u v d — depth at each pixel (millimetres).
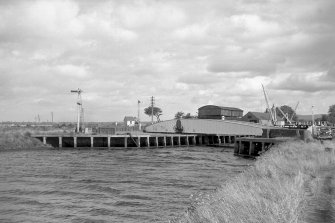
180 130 127625
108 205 27328
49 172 45000
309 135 74812
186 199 28875
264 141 71562
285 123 172875
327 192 17203
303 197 15664
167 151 85688
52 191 32625
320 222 12234
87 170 47344
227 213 12242
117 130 137500
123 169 48906
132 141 99250
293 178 20359
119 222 22875
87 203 28000
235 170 48344
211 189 33250
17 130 93750
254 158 69125
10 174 43094
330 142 58219
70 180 38750
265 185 17922
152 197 29906
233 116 156250
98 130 110125
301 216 12836
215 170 48344
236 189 15992
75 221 23250
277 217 11680
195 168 50844
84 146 95062
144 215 24297
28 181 38031
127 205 27234
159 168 50500
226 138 123062
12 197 30047
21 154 71625
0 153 73750
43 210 25953
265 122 148375
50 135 91688
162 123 131000
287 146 51125
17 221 23281
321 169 26438
